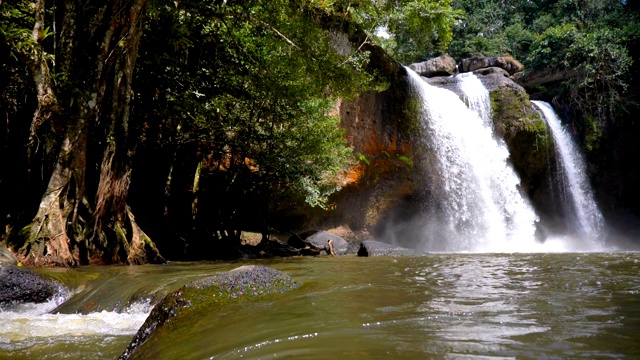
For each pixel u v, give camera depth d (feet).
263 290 13.56
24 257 25.36
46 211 26.61
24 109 29.50
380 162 56.34
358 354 7.25
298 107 39.11
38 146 27.73
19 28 27.14
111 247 29.09
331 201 53.11
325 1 50.14
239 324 10.12
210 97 38.81
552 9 102.63
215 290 12.69
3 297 17.34
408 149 58.75
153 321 11.54
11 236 26.53
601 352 7.07
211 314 11.20
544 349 7.27
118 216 29.99
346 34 52.03
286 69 37.86
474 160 62.95
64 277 20.71
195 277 19.33
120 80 30.63
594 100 72.13
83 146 28.76
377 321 9.69
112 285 19.10
